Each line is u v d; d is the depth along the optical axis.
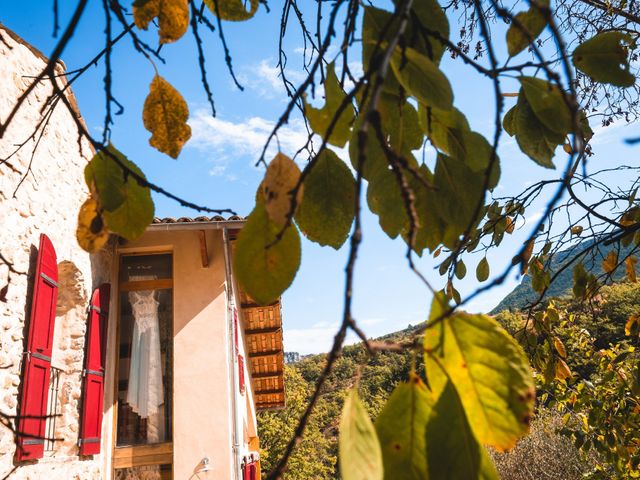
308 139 0.88
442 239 0.68
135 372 6.66
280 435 20.94
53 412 5.56
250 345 10.83
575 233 2.38
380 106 0.69
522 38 0.74
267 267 0.59
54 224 5.39
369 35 0.68
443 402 0.47
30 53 4.98
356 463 0.41
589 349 4.13
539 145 0.72
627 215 2.24
